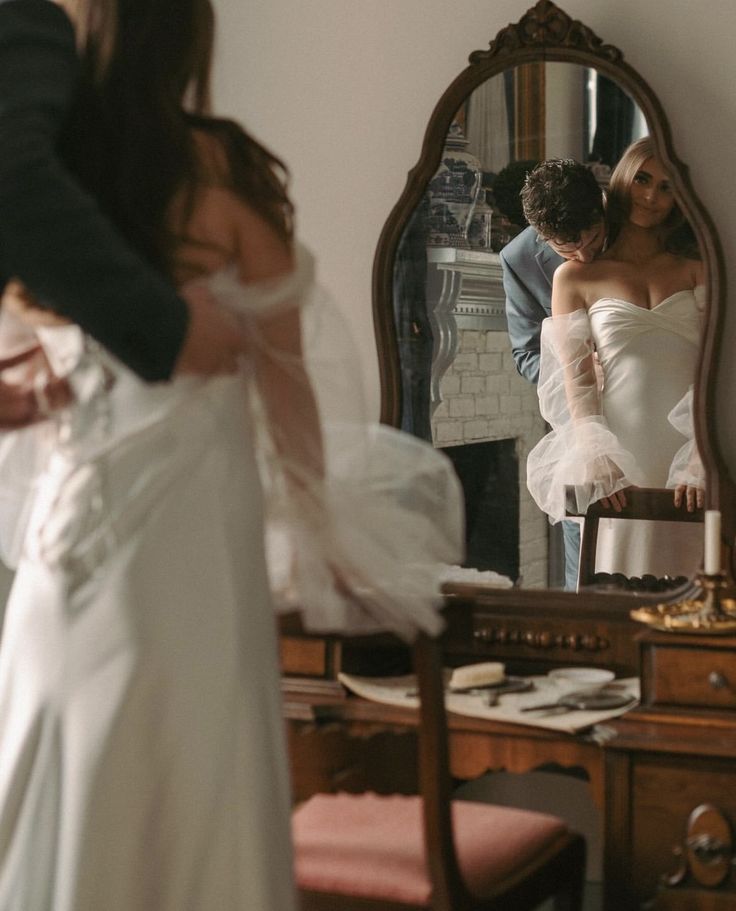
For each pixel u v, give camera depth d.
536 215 2.28
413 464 1.38
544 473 2.31
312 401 1.25
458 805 1.87
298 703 2.09
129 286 0.99
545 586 2.33
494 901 1.59
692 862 1.84
